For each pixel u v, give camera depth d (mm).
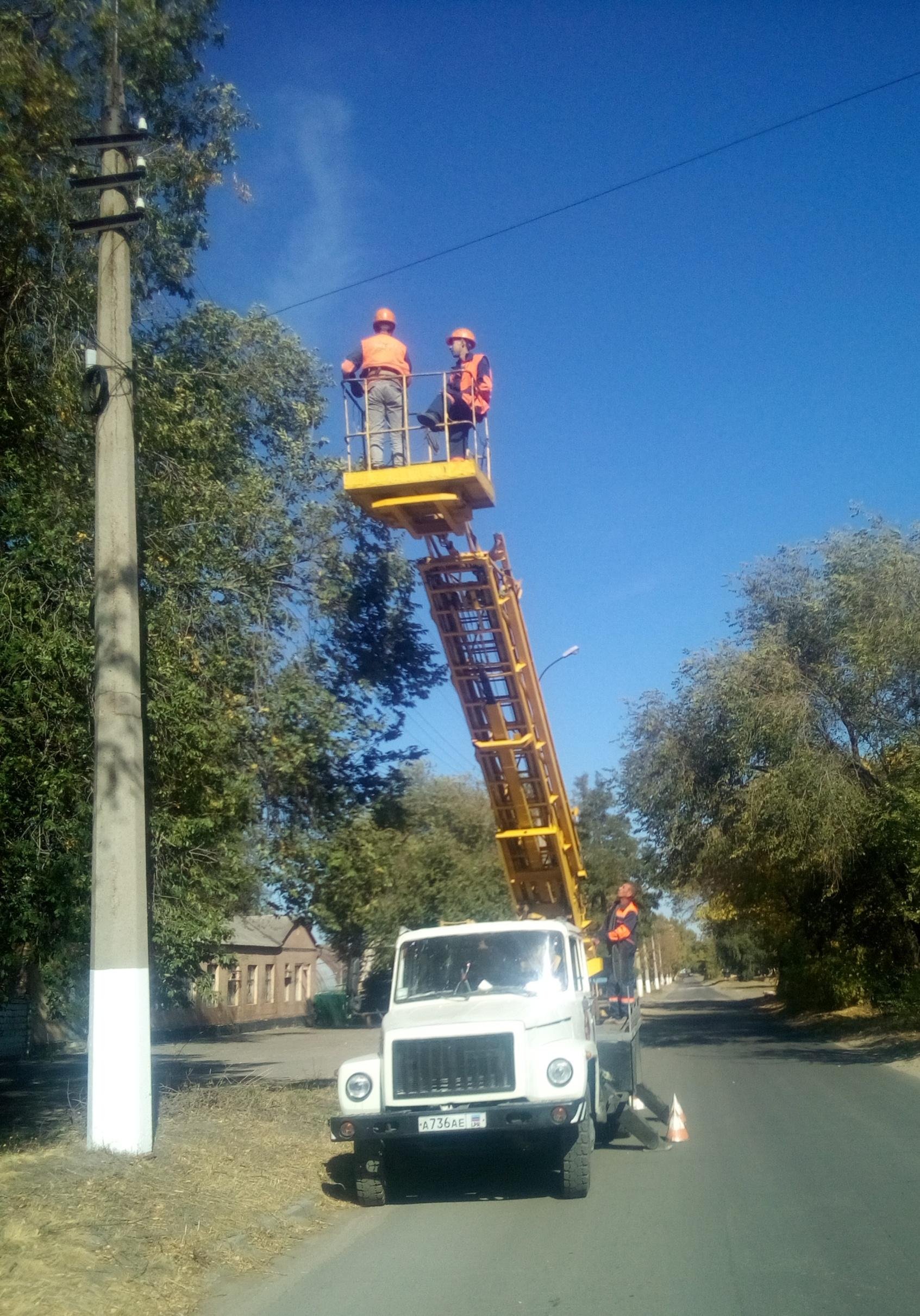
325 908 15367
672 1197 9148
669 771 25938
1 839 10898
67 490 12180
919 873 19922
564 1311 6273
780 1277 6727
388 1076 9289
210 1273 7109
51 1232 7027
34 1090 18500
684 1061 21578
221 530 13633
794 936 36750
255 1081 15555
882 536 22328
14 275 11820
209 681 13031
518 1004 9930
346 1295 6766
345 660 14953
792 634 24219
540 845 14500
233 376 15414
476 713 13812
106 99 11586
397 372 12445
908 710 22500
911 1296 6289
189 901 14242
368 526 14953
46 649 10742
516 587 13250
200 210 14445
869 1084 16781
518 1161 11438
